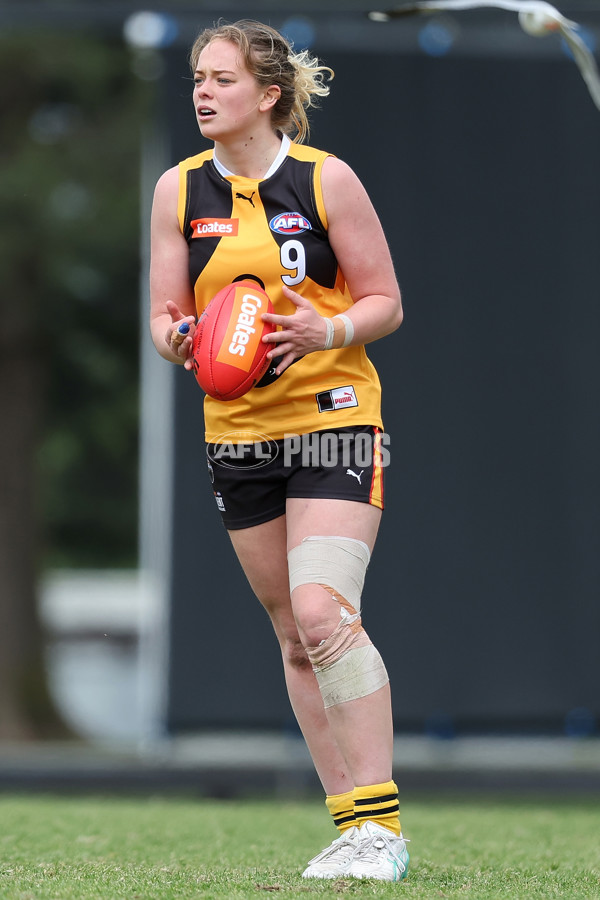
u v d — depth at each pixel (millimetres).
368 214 10594
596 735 24516
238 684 24797
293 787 23531
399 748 24969
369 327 10406
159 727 24891
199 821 16953
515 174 25062
